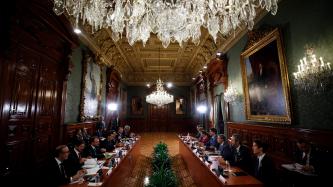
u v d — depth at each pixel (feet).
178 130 52.16
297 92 12.41
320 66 10.38
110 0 15.06
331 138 9.54
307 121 11.55
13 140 11.35
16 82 11.64
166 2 14.10
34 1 11.96
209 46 28.71
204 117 37.63
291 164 11.48
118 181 13.12
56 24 14.89
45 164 14.53
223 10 14.38
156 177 15.34
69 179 9.66
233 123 22.02
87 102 23.00
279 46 13.64
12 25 10.77
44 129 14.60
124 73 45.88
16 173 11.48
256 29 16.89
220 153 16.07
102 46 26.91
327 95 10.14
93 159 13.20
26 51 12.53
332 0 9.89
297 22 12.30
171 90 52.54
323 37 10.35
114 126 33.22
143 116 52.13
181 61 40.11
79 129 19.79
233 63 22.70
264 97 15.96
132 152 20.30
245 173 10.64
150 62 40.86
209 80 32.27
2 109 10.50
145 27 15.96
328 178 9.41
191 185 16.22
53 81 15.93
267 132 15.49
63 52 17.02
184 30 16.38
